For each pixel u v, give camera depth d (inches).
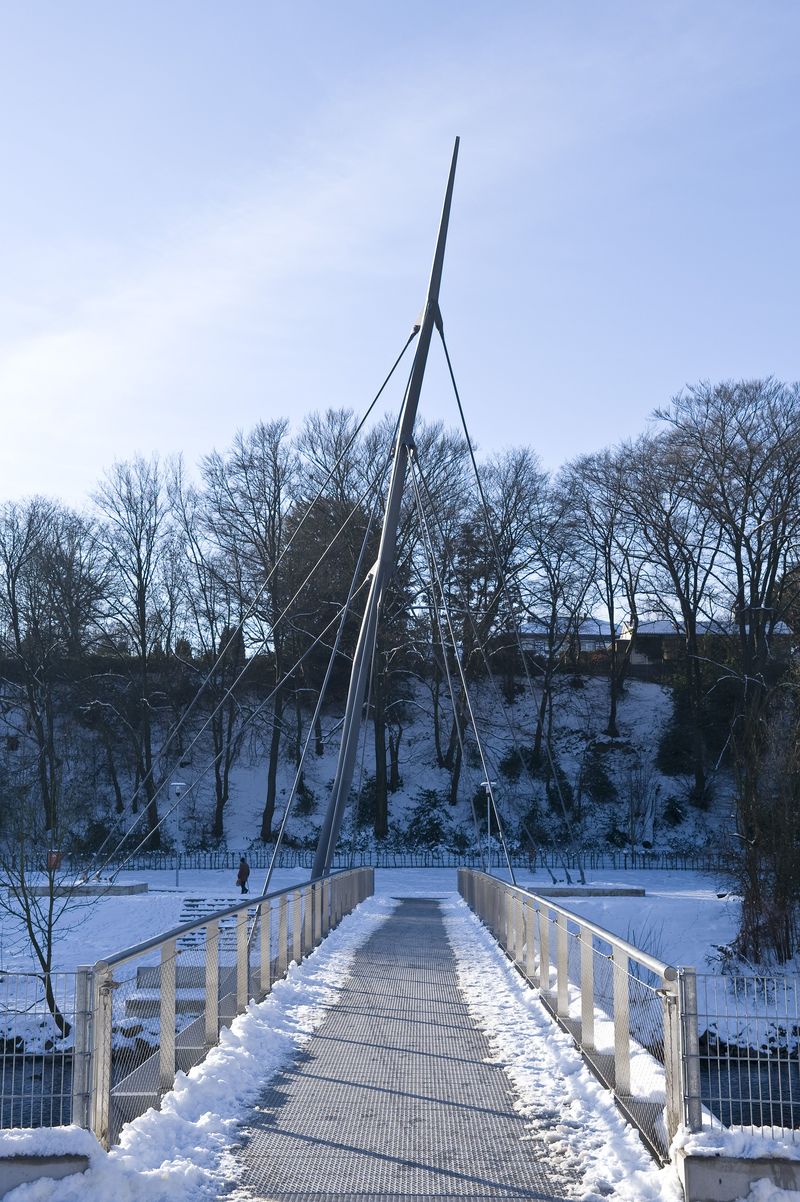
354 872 1169.4
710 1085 243.0
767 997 249.0
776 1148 226.5
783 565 1830.7
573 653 2559.1
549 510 2260.1
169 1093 295.7
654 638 2719.0
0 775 1950.1
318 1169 251.4
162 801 2278.5
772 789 1134.4
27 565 2174.0
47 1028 245.8
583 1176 246.5
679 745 2267.5
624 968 295.3
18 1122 241.4
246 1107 305.0
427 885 1734.7
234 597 2171.5
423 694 2568.9
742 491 1793.8
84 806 1856.5
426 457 2130.9
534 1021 439.8
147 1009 279.9
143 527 2166.6
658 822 2150.6
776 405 1761.8
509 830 2170.3
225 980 392.8
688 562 2014.0
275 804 2279.8
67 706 2210.9
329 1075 344.5
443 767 2364.7
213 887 1656.0
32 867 1499.8
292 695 2369.6
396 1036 410.9
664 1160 246.8
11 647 2186.3
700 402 1801.2
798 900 1061.8
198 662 2313.0
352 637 2268.7
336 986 551.5
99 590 2144.4
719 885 1440.7
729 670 1904.5
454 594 2203.5
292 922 602.2
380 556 1158.3
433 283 1131.9
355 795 2282.2
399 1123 289.4
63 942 1270.9
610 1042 312.5
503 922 714.2
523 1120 292.5
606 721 2464.3
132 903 1421.0
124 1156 237.9
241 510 2153.1
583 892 1444.4
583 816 2186.3
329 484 2123.5
